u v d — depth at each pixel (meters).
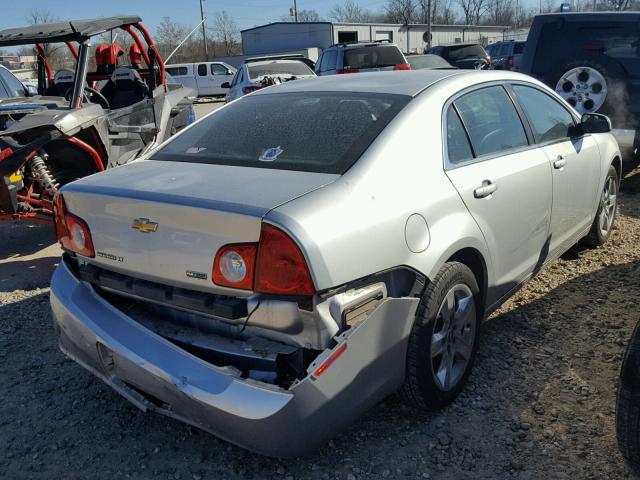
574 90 7.18
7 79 8.39
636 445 2.33
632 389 2.31
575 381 3.33
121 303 2.96
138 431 3.09
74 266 3.15
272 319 2.42
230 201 2.45
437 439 2.93
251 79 15.28
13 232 6.97
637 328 2.42
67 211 2.97
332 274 2.38
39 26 6.53
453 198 3.00
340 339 2.43
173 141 3.49
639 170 8.12
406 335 2.76
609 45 7.22
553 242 4.15
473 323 3.21
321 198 2.48
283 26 43.47
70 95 7.16
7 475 2.80
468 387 3.32
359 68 14.05
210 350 2.55
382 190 2.69
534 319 4.07
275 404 2.30
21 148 5.49
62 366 3.75
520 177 3.55
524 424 2.99
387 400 3.23
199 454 2.89
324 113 3.19
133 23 7.12
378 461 2.80
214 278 2.45
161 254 2.58
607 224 5.30
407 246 2.71
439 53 20.23
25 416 3.24
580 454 2.78
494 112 3.63
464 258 3.20
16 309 4.65
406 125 2.97
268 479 2.72
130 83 7.91
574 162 4.27
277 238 2.32
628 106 7.01
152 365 2.55
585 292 4.44
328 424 2.45
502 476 2.68
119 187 2.76
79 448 2.98
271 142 3.05
